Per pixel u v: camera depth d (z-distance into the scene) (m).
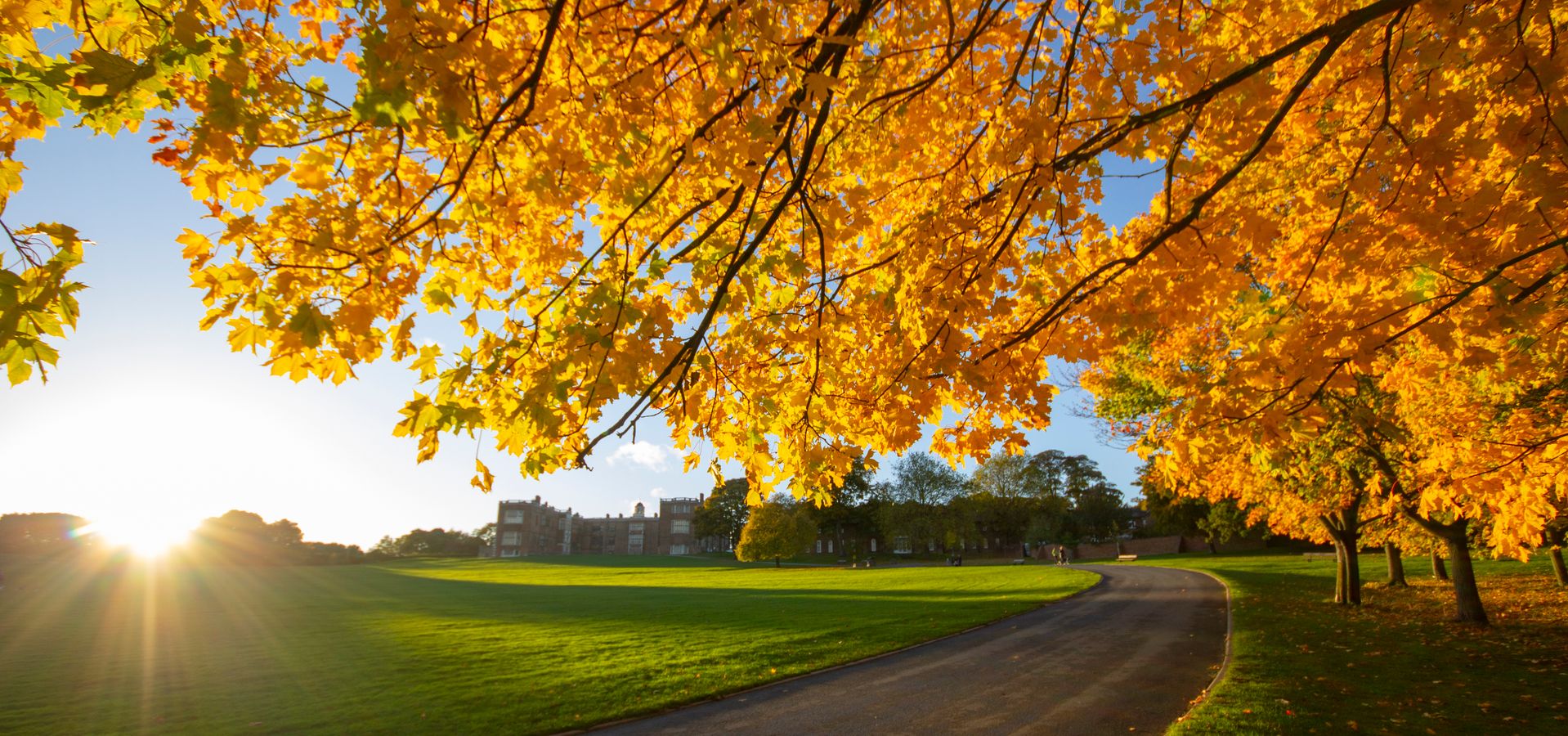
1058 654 13.08
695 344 2.77
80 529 61.44
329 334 2.32
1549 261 3.03
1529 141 2.55
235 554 76.00
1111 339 3.28
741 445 3.82
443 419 2.51
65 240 1.96
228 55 1.93
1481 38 2.66
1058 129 2.89
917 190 3.95
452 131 2.09
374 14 1.97
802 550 71.81
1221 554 55.12
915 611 20.89
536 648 15.12
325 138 2.30
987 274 2.96
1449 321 3.02
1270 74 3.31
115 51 2.15
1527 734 6.76
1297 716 7.52
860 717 9.21
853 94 3.06
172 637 17.66
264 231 2.23
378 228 2.41
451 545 109.50
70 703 10.58
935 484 76.19
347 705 10.22
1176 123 3.18
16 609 25.03
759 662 13.00
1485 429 5.15
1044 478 77.62
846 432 3.84
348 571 62.44
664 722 9.28
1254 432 3.31
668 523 118.69
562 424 2.72
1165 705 9.12
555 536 119.25
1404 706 7.87
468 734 8.77
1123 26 3.12
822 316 3.47
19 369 1.90
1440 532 14.77
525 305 2.93
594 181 2.90
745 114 2.78
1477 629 13.20
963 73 3.62
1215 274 3.05
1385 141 2.86
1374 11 2.39
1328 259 3.36
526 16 2.53
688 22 2.79
